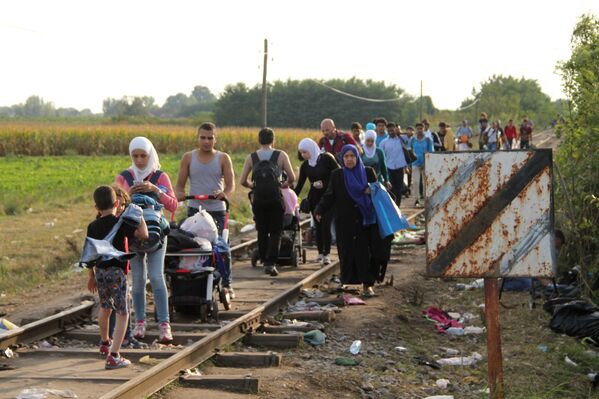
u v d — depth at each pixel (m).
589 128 12.86
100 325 8.25
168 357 8.48
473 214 6.37
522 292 12.15
